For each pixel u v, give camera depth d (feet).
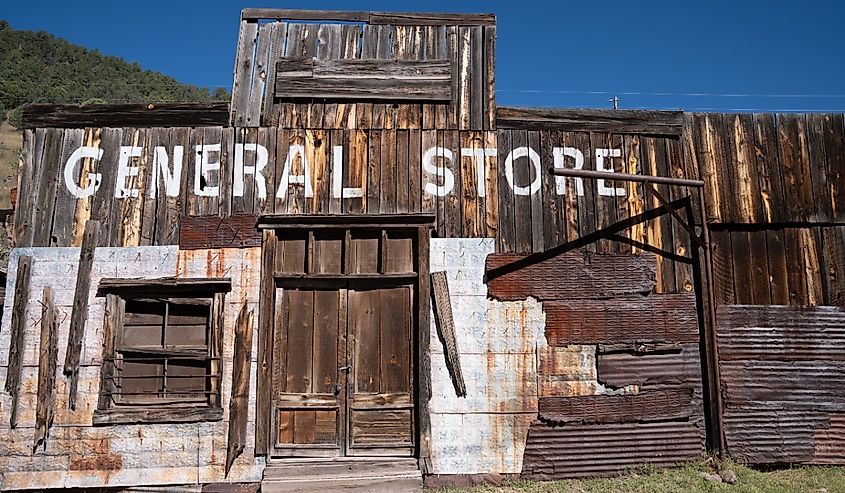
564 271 26.07
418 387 24.71
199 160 26.22
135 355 24.97
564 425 25.09
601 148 27.35
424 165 26.53
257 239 25.54
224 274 25.26
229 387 24.50
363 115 26.89
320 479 23.36
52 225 25.44
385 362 25.20
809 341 26.61
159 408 24.40
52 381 24.17
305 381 24.93
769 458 25.61
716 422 25.39
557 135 27.27
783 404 26.05
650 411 25.48
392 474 23.73
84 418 24.02
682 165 27.48
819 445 25.94
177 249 25.38
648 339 25.88
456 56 27.76
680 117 27.78
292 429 24.63
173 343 25.17
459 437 24.59
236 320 24.93
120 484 23.76
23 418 23.95
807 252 27.32
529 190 26.66
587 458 24.97
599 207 26.81
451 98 27.20
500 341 25.35
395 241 25.91
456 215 26.17
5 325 24.57
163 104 26.55
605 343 25.70
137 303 25.36
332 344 25.20
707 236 25.86
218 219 25.67
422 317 25.07
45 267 25.07
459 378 24.85
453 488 23.86
